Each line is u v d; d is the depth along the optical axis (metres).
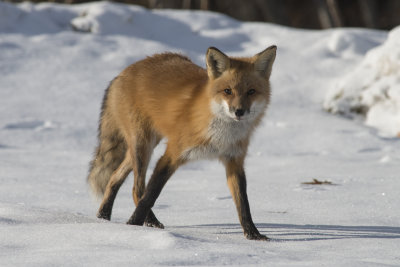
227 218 9.12
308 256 5.94
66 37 25.69
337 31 27.78
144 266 5.13
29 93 20.78
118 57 24.31
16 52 23.77
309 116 20.61
